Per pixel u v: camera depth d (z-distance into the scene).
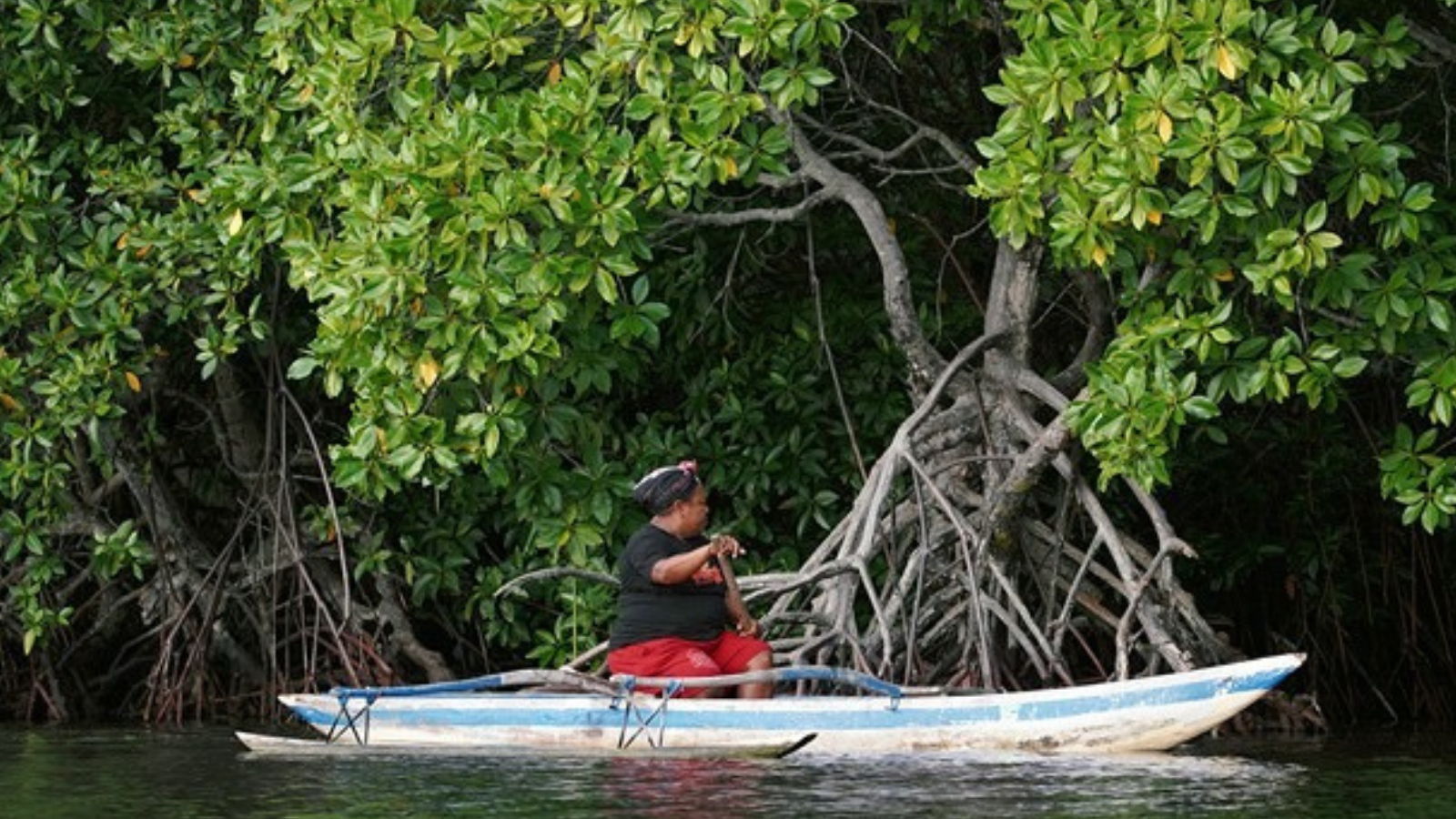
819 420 57.97
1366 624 62.94
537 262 45.31
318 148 48.22
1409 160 52.34
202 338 56.03
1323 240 41.81
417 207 45.25
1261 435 60.25
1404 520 45.06
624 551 43.97
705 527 57.25
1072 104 41.69
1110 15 41.03
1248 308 49.16
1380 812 33.72
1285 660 40.38
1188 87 40.62
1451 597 62.81
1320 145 40.38
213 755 44.41
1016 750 41.97
